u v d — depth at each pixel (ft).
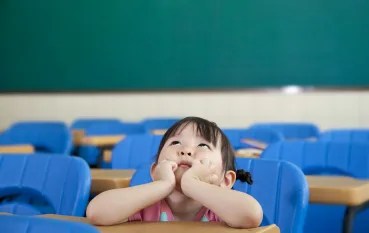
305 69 18.65
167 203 4.47
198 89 19.99
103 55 21.21
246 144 9.57
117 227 4.09
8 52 22.50
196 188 4.21
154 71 20.56
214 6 19.79
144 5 20.68
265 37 19.15
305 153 7.88
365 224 7.99
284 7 18.88
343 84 18.17
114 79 21.06
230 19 19.61
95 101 21.33
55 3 21.86
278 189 5.53
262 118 19.21
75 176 5.71
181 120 4.71
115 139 14.28
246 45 19.39
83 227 2.66
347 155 7.67
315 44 18.51
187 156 4.45
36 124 14.71
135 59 20.81
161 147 4.68
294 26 18.78
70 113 21.68
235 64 19.53
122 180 6.78
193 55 20.07
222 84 19.70
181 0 20.21
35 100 22.16
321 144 7.84
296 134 14.16
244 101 19.40
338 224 7.86
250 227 3.96
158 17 20.51
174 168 4.43
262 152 8.04
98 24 21.27
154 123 16.72
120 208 4.15
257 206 3.97
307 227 8.03
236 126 19.47
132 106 20.84
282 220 5.41
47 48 21.99
